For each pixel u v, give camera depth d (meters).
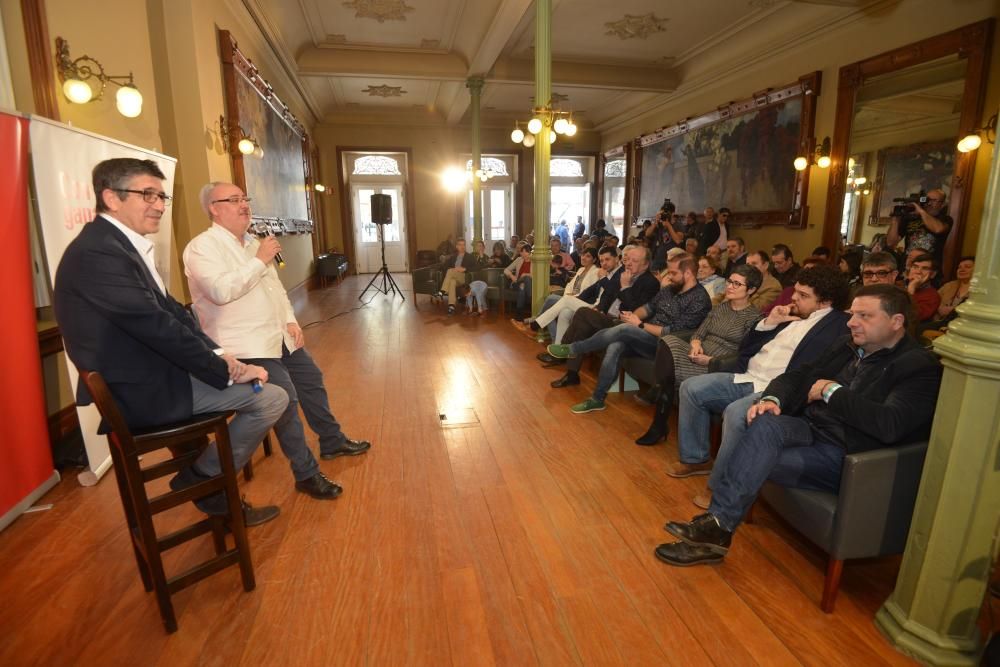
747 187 7.86
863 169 8.00
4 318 2.20
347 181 12.86
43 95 2.77
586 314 3.82
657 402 2.90
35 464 2.36
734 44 7.76
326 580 1.84
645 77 9.12
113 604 1.74
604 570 1.89
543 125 5.08
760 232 7.70
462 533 2.11
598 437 3.04
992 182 1.28
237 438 1.86
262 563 1.94
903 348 1.72
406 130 12.67
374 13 6.91
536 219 5.37
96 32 3.33
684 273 3.27
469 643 1.56
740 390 2.41
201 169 4.38
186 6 4.19
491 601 1.73
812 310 2.32
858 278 5.52
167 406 1.62
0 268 2.18
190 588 1.80
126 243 1.62
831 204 6.41
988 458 1.33
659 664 1.48
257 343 2.16
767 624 1.63
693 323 3.22
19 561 1.96
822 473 1.73
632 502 2.34
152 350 1.60
